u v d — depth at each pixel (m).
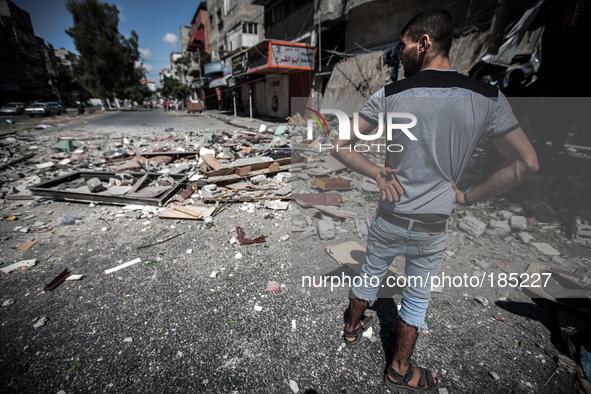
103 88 39.06
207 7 33.53
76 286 2.53
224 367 1.77
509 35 5.15
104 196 4.34
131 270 2.76
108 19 37.84
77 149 8.71
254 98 21.28
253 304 2.28
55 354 1.87
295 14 15.20
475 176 3.76
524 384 1.66
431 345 1.91
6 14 44.44
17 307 2.29
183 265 2.83
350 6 10.41
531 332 2.02
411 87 1.15
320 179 2.70
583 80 4.38
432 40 1.19
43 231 3.57
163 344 1.93
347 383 1.66
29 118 21.98
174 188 4.77
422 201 1.27
